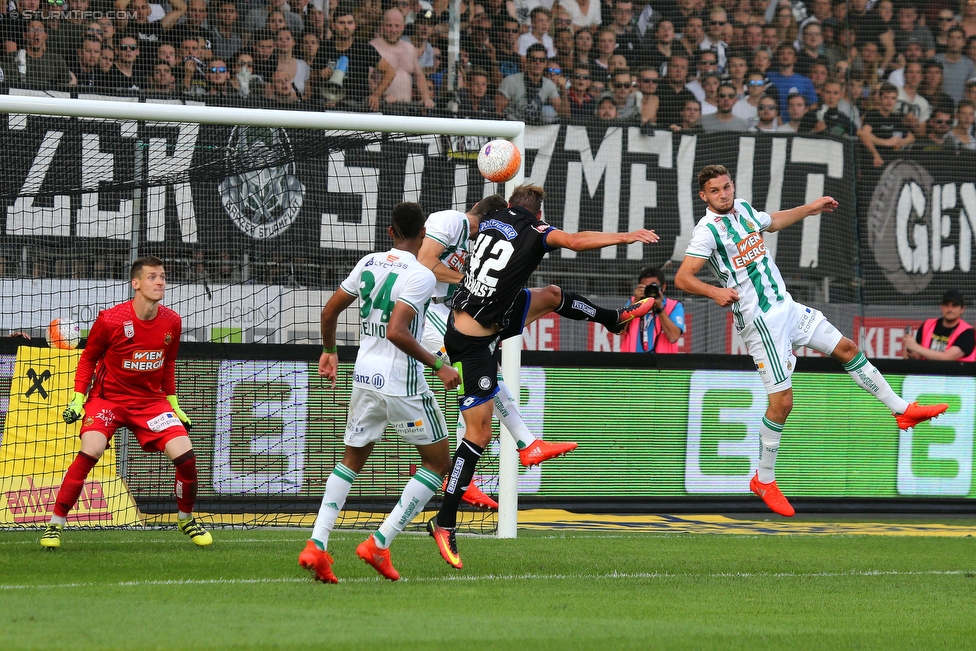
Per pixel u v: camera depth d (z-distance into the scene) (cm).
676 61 4544
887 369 3581
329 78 4362
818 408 3528
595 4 4531
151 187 3562
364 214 3766
